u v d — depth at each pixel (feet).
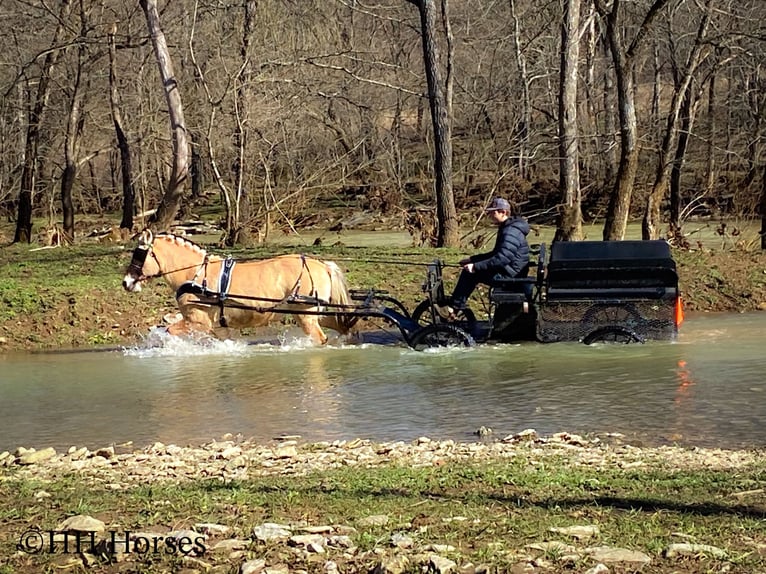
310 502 23.79
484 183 125.80
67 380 45.93
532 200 132.16
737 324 56.95
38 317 58.59
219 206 160.25
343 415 38.06
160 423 37.55
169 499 24.40
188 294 51.29
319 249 80.28
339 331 53.16
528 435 33.53
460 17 157.69
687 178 137.08
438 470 27.96
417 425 36.32
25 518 23.22
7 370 49.01
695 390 40.14
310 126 125.08
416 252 76.69
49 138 140.36
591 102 139.95
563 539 19.88
